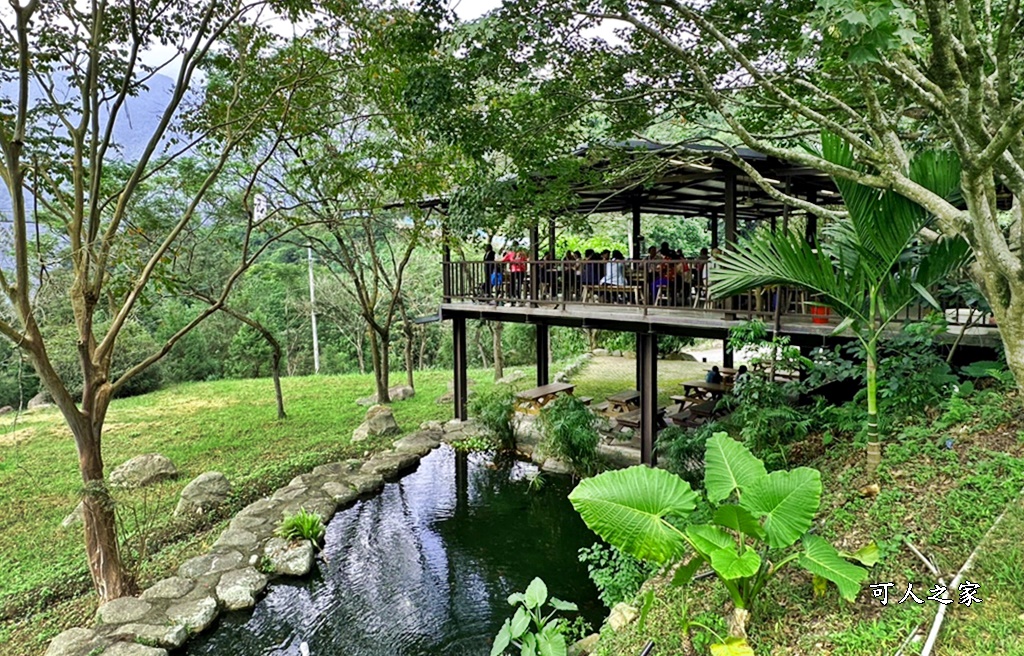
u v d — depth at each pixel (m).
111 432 11.33
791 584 3.44
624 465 8.24
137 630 4.89
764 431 5.41
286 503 7.51
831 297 4.25
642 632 3.53
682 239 20.98
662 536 3.12
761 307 6.89
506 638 4.04
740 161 4.94
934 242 3.94
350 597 5.75
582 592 5.64
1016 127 2.59
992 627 2.64
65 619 5.24
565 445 8.43
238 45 6.64
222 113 7.28
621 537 3.15
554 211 6.96
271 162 11.45
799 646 2.96
